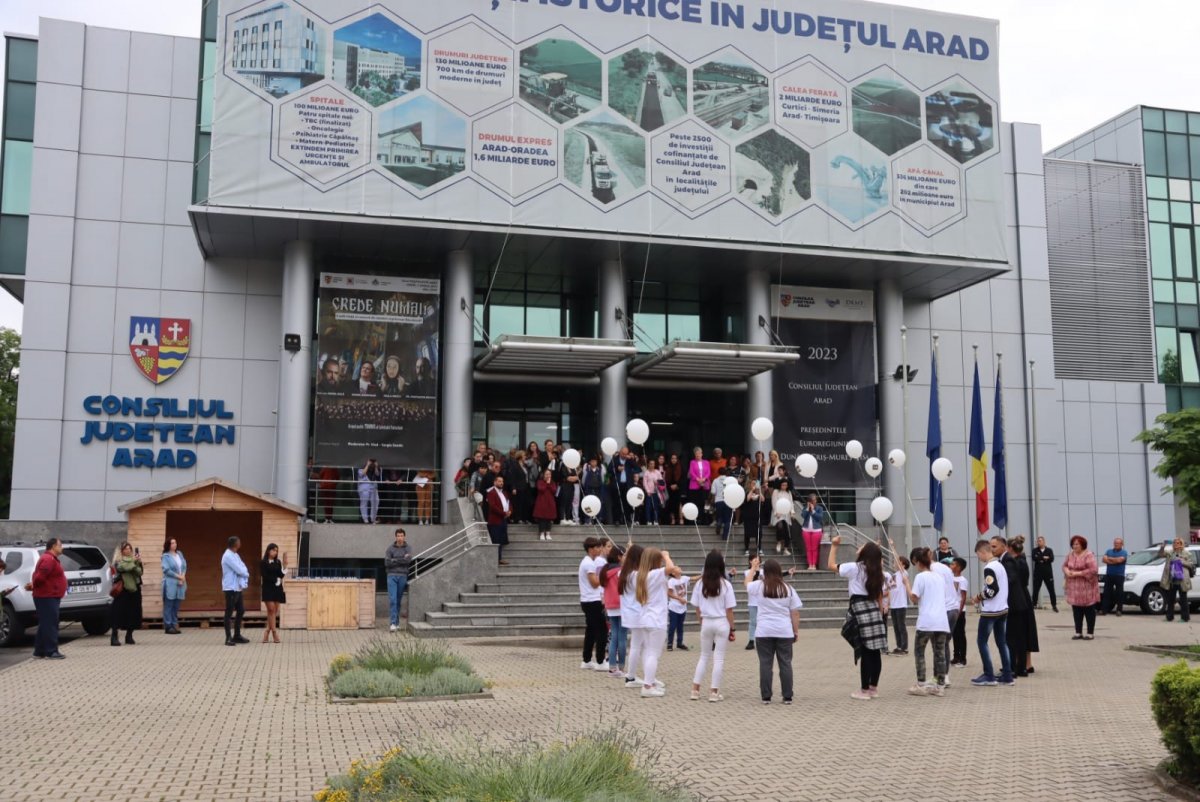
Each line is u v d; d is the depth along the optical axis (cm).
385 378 2814
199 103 2786
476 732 1021
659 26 2886
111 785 799
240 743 966
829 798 777
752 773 857
